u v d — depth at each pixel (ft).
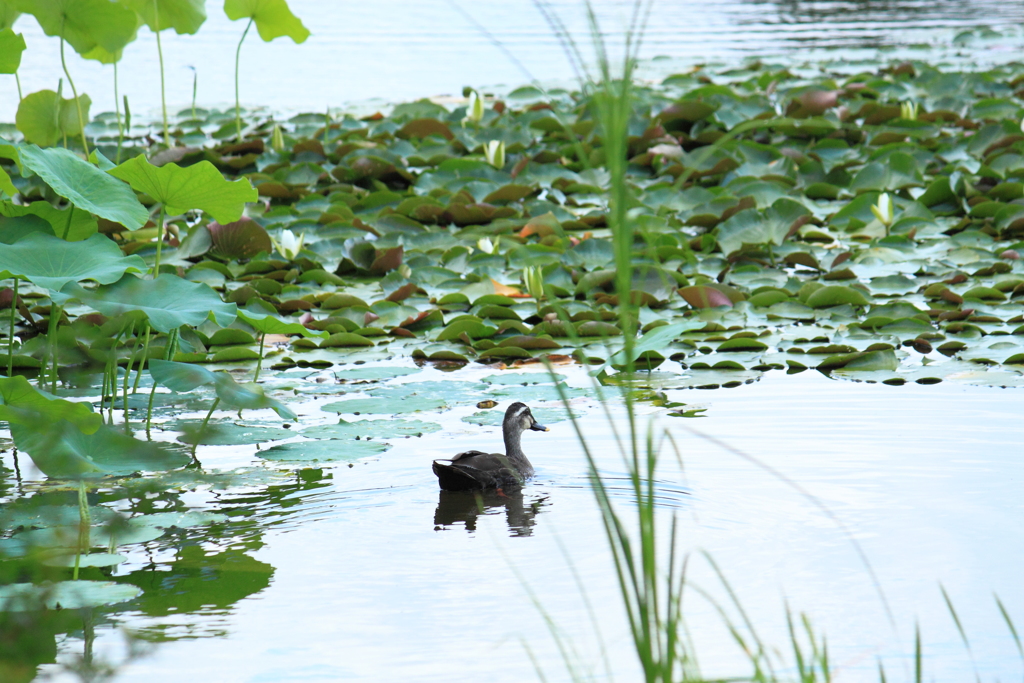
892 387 40.57
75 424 31.83
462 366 46.52
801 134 86.89
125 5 68.64
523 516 29.12
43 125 59.47
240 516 29.60
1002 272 54.85
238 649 21.76
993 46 127.34
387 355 47.37
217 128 94.48
